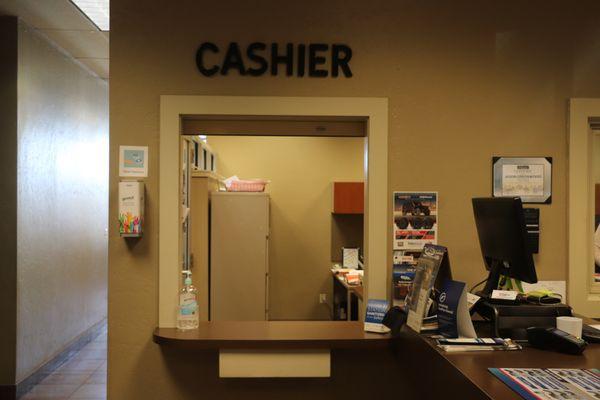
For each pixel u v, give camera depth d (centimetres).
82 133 501
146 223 239
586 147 250
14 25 362
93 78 533
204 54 241
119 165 239
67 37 412
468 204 248
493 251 203
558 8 251
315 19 245
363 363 246
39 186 400
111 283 239
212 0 242
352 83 245
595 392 126
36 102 393
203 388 242
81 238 501
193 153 397
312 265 595
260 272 444
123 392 239
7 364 361
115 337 239
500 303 199
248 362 226
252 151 595
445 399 159
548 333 169
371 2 246
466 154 248
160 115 239
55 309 435
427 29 248
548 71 250
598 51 251
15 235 363
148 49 240
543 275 249
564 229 250
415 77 247
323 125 257
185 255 347
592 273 259
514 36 250
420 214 246
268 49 243
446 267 196
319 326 245
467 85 249
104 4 344
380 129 245
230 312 441
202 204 420
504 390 128
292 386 245
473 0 249
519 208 181
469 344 170
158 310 240
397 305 241
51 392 380
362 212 574
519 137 250
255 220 445
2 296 362
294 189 597
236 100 241
